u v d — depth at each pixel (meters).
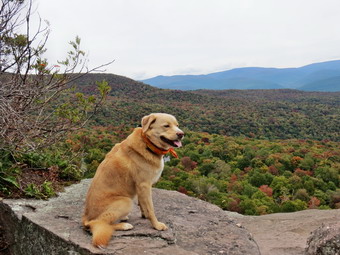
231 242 3.71
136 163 3.59
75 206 4.46
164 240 3.47
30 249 3.79
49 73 5.08
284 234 6.39
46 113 5.34
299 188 46.12
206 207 4.82
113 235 3.43
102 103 5.67
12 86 4.61
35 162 5.61
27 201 4.60
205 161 57.59
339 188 51.16
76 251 3.17
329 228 4.00
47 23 8.51
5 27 4.55
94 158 22.36
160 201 4.98
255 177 50.38
